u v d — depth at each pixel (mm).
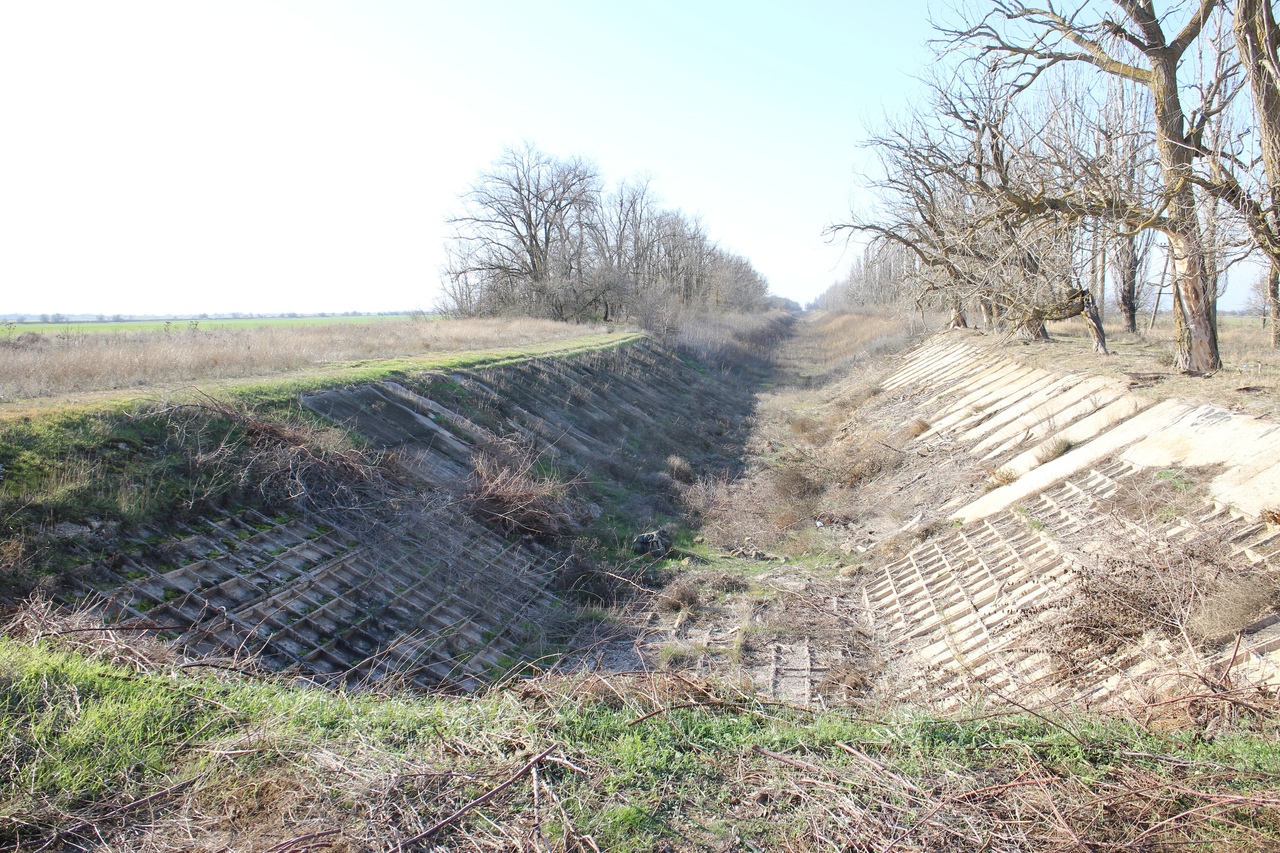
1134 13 10883
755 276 97812
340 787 4723
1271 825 4207
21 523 8016
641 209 59781
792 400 32625
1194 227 10953
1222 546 7844
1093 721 5648
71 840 4199
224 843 4207
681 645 10430
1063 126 13398
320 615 9156
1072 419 14523
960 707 6957
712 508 16750
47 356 13992
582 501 15656
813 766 5219
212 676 6156
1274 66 9078
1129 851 4215
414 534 11578
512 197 47406
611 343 32156
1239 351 20281
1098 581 7945
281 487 10734
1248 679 5863
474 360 20719
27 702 5109
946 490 15047
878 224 25125
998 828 4527
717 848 4492
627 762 5215
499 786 4812
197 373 14312
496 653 10000
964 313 34094
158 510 9227
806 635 10688
